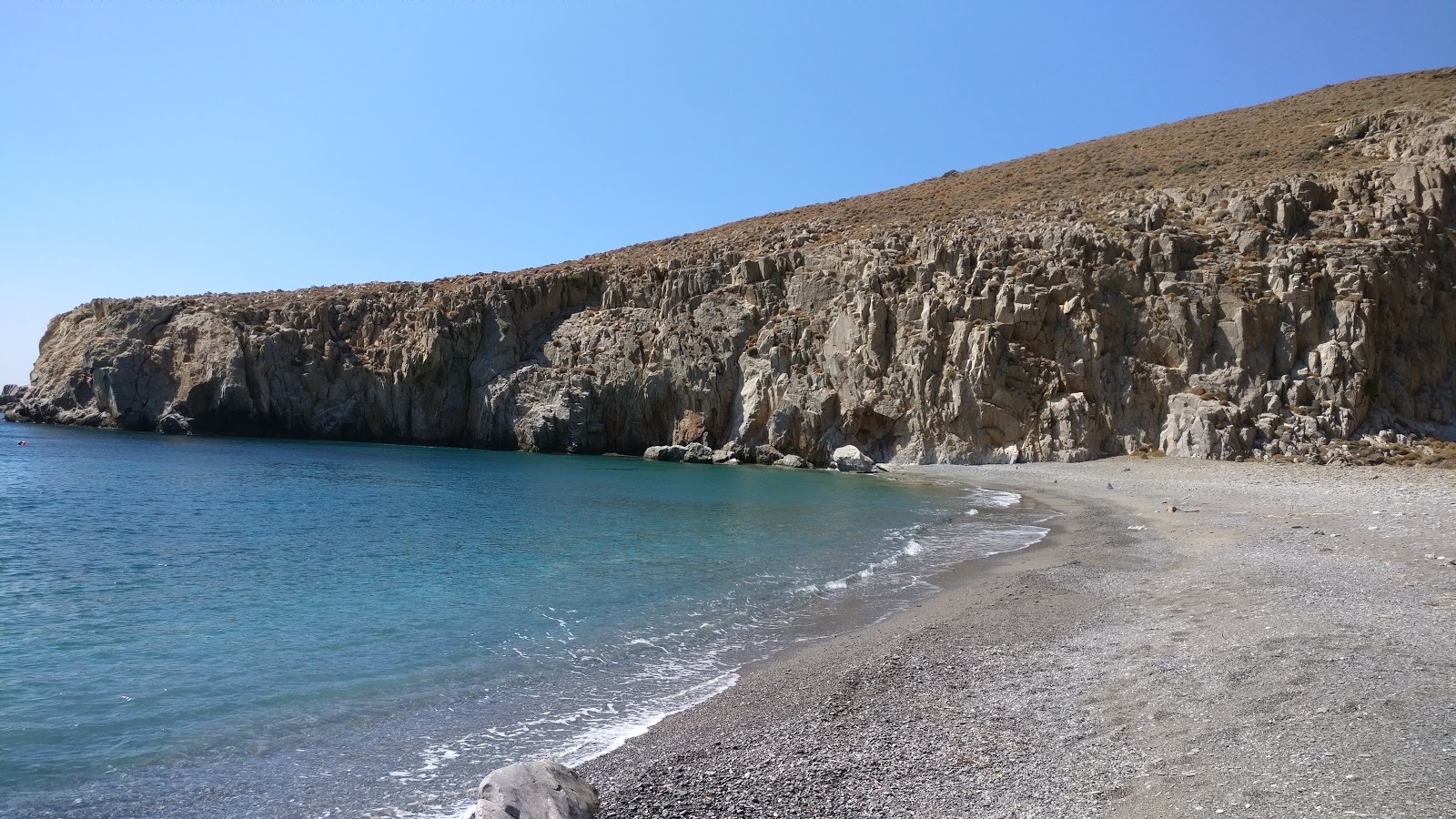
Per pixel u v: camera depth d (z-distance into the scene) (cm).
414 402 6912
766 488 4194
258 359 6900
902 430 5534
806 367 5953
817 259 6341
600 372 6606
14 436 6091
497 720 1021
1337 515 2636
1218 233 5428
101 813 776
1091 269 5394
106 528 2561
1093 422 5038
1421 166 5472
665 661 1278
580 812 708
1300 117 7856
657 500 3619
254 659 1274
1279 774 720
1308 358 4800
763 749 884
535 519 2953
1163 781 734
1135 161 7944
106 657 1274
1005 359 5247
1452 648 1059
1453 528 2195
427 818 760
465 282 7575
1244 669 1023
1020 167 9019
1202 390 4869
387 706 1072
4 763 884
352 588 1797
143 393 7081
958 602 1611
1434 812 633
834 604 1659
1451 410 4834
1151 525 2667
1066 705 968
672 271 6894
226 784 838
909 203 8331
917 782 780
